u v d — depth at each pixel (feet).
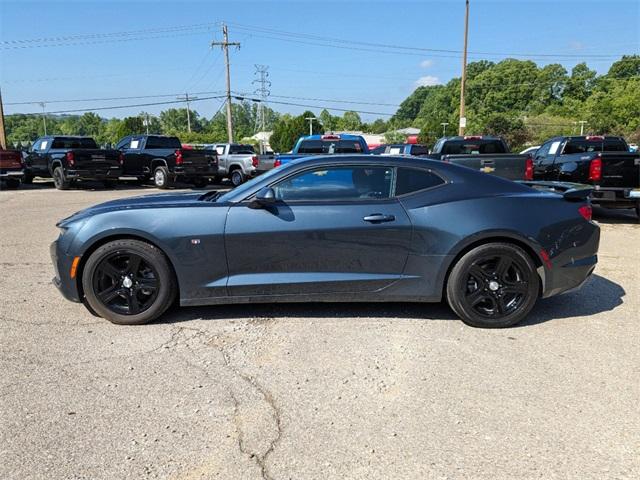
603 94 316.19
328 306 15.94
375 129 522.47
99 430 9.27
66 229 14.43
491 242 14.11
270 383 11.04
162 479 7.95
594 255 14.90
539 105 355.77
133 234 14.02
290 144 242.37
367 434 9.15
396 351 12.66
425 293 14.34
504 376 11.34
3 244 26.45
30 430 9.26
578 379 11.19
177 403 10.20
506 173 32.01
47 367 11.79
